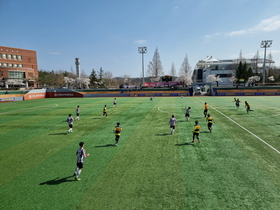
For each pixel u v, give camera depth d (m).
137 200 7.11
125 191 7.71
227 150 11.89
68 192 7.75
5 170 9.99
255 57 83.75
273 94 53.09
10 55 76.44
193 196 7.27
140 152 11.92
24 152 12.58
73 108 33.50
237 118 21.45
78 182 8.53
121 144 13.54
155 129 17.53
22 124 21.19
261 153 11.28
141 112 27.50
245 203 6.79
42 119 23.89
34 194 7.68
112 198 7.27
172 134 15.71
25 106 38.28
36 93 58.75
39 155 11.98
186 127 18.00
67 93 62.44
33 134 16.95
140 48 66.56
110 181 8.52
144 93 60.03
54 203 7.05
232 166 9.70
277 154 11.09
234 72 84.25
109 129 17.92
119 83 129.50
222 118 21.69
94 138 15.20
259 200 6.94
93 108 32.84
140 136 15.38
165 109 29.94
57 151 12.59
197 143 13.34
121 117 23.88
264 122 19.20
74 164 10.53
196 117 22.83
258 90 54.16
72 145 13.69
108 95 61.97
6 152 12.66
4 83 68.88
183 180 8.44
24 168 10.17
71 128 17.23
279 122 19.11
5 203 7.12
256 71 82.31
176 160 10.59
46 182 8.62
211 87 58.31
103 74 104.06
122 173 9.23
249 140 13.71
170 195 7.37
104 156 11.42
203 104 35.31
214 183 8.15
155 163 10.27
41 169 9.99
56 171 9.71
